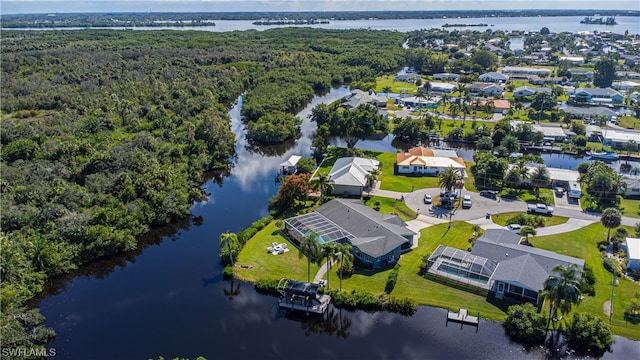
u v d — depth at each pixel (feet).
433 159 414.00
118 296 247.50
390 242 266.98
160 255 288.51
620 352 200.34
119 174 349.61
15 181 338.34
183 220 333.42
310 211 334.44
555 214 323.16
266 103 589.73
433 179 392.27
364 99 628.28
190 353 205.16
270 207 343.46
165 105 596.29
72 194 317.01
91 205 321.32
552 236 291.58
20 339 197.98
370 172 382.63
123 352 205.98
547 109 588.91
